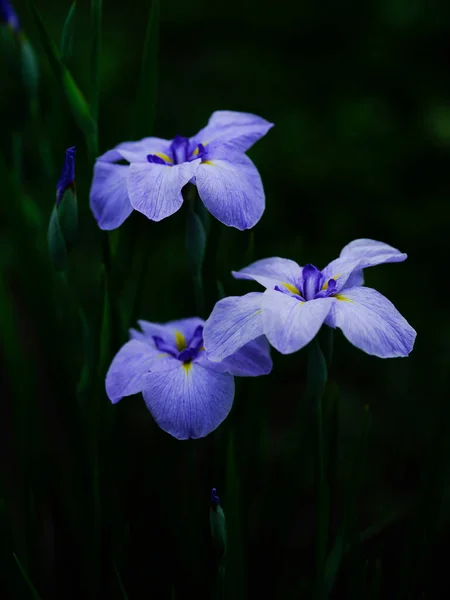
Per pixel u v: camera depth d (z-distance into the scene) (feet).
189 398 4.31
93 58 4.71
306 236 9.00
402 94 10.30
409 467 6.95
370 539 5.33
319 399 4.39
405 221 9.04
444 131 9.29
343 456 6.97
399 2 10.48
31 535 4.91
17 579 4.79
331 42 10.95
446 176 9.39
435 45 10.45
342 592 5.06
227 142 4.56
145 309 5.85
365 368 8.04
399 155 9.48
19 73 5.12
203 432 4.30
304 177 9.17
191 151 4.62
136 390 4.37
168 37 11.08
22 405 4.95
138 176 4.42
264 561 4.94
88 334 4.73
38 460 5.04
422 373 7.72
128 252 4.79
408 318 8.29
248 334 4.23
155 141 4.67
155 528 4.97
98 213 4.54
